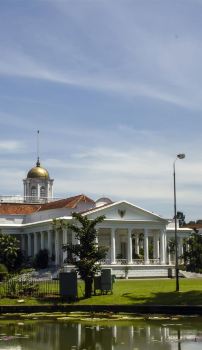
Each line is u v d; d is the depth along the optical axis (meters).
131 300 52.16
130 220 110.94
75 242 101.81
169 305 48.31
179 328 39.50
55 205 125.69
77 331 38.97
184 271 107.31
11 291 56.34
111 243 109.19
